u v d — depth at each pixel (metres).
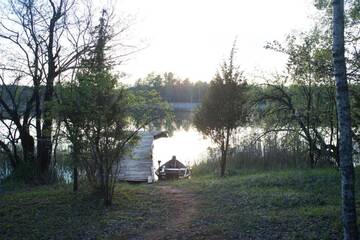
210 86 21.62
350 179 7.68
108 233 10.20
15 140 20.59
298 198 12.70
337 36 7.88
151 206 12.89
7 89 20.00
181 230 10.26
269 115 21.98
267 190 14.54
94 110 12.05
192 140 41.62
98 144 12.51
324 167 19.98
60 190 15.32
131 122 12.88
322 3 17.25
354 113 14.50
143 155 25.20
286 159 22.58
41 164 20.09
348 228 7.62
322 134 20.12
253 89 21.95
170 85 70.25
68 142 13.15
